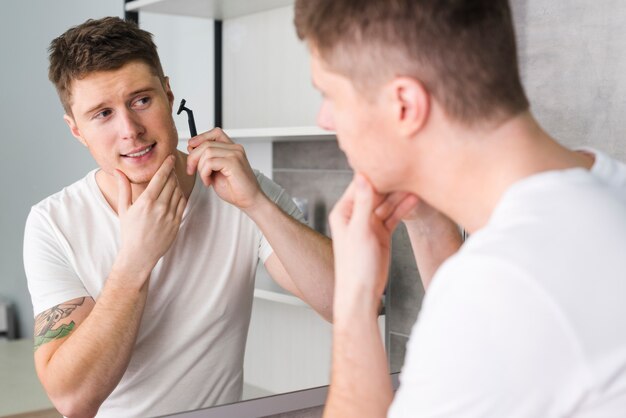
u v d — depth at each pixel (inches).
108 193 45.1
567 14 57.1
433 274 38.4
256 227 52.5
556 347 21.4
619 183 26.3
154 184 44.8
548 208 23.2
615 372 21.5
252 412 52.2
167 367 48.8
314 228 56.4
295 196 55.2
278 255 50.2
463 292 22.3
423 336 23.3
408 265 59.7
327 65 26.2
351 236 29.4
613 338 21.5
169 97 47.7
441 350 22.5
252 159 52.9
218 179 48.9
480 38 24.5
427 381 22.8
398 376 59.6
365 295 29.2
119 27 44.1
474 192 26.2
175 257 49.1
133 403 47.5
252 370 52.4
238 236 51.8
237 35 50.9
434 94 24.9
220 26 50.2
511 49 25.3
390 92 25.1
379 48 24.8
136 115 44.9
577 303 21.5
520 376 21.5
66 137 43.3
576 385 21.7
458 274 22.8
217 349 50.9
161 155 46.3
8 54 40.6
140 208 44.4
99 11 43.6
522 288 21.6
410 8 24.4
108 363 44.0
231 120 51.3
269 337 52.8
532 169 25.5
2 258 41.6
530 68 59.9
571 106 57.6
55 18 42.0
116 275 44.3
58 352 42.8
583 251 22.1
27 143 41.9
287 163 54.6
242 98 51.6
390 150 26.1
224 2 50.1
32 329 42.4
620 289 21.8
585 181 24.3
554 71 58.4
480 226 26.7
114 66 43.6
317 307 52.1
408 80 24.7
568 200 23.4
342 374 29.2
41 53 41.7
